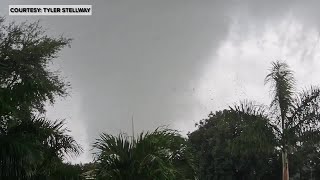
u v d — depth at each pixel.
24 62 19.30
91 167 11.17
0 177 9.50
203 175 43.41
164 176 10.45
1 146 9.47
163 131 11.55
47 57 20.34
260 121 21.19
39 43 20.16
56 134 11.89
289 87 21.86
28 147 9.70
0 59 18.89
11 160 9.54
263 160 40.69
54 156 11.95
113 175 10.56
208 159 43.66
